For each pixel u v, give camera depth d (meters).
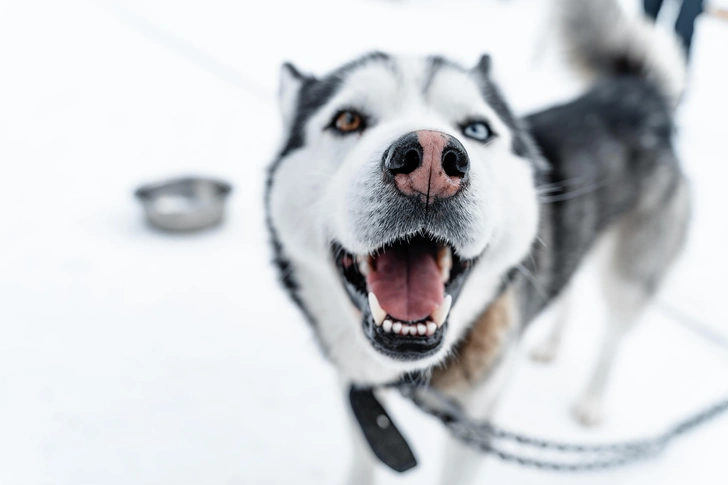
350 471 0.55
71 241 0.90
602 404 0.66
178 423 0.61
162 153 1.25
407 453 0.46
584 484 0.58
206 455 0.59
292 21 2.50
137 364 0.68
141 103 1.51
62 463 0.57
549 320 0.84
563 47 0.72
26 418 0.60
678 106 0.70
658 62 0.68
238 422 0.62
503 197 0.43
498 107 0.49
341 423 0.63
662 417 0.67
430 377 0.46
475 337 0.46
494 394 0.50
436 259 0.42
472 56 2.21
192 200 1.02
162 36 2.08
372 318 0.40
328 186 0.42
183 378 0.66
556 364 0.74
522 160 0.48
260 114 1.51
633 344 0.78
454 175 0.36
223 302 0.79
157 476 0.57
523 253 0.45
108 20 2.15
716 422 0.65
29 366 0.66
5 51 1.76
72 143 1.26
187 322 0.74
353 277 0.43
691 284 0.95
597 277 0.68
